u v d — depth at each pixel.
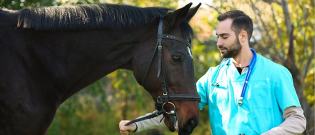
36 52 2.58
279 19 5.79
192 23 7.52
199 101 2.69
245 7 5.17
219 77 2.76
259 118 2.52
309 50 6.14
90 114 12.49
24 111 2.48
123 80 7.62
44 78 2.60
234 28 2.60
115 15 2.69
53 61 2.63
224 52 2.64
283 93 2.54
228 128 2.60
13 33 2.54
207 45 9.09
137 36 2.69
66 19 2.63
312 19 5.57
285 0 4.82
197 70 9.72
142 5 7.91
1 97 2.42
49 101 2.62
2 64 2.44
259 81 2.57
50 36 2.62
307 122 4.88
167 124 2.74
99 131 11.46
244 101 2.56
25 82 2.50
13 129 2.47
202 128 9.56
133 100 11.01
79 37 2.65
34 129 2.55
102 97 7.98
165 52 2.64
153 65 2.66
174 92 2.63
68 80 2.69
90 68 2.70
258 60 2.65
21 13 2.60
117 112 12.25
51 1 6.27
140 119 2.79
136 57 2.70
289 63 4.82
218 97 2.71
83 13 2.67
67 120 8.38
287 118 2.54
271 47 5.91
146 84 2.70
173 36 2.66
